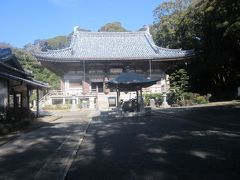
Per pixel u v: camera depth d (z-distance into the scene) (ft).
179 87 152.76
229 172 27.63
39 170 31.35
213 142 43.21
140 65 188.44
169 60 177.58
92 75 185.98
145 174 28.27
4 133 62.13
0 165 34.40
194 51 166.50
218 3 100.07
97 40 197.06
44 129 69.72
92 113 126.31
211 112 91.04
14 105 101.04
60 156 38.09
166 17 199.52
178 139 47.52
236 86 156.35
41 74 227.40
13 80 85.10
